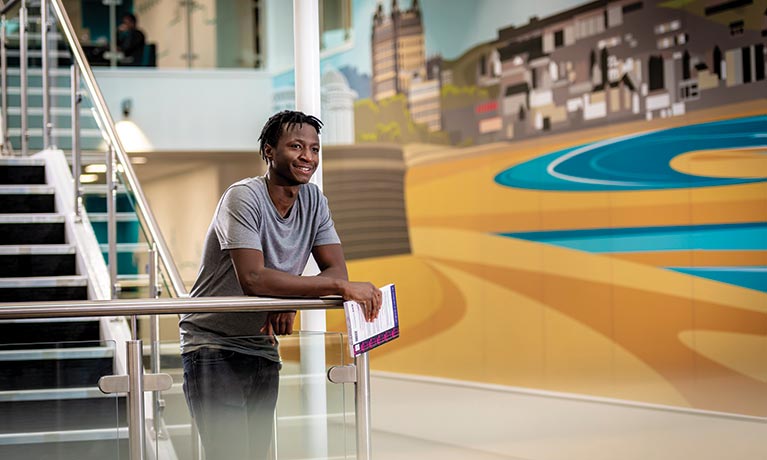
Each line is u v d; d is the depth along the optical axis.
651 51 6.46
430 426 6.43
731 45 5.96
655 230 6.44
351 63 9.14
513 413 6.65
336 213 9.09
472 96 7.88
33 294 4.24
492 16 7.71
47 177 5.08
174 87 10.73
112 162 4.37
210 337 2.68
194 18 10.88
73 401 2.51
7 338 4.07
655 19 6.43
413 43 8.45
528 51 7.40
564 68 7.11
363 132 8.95
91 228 4.57
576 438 5.79
